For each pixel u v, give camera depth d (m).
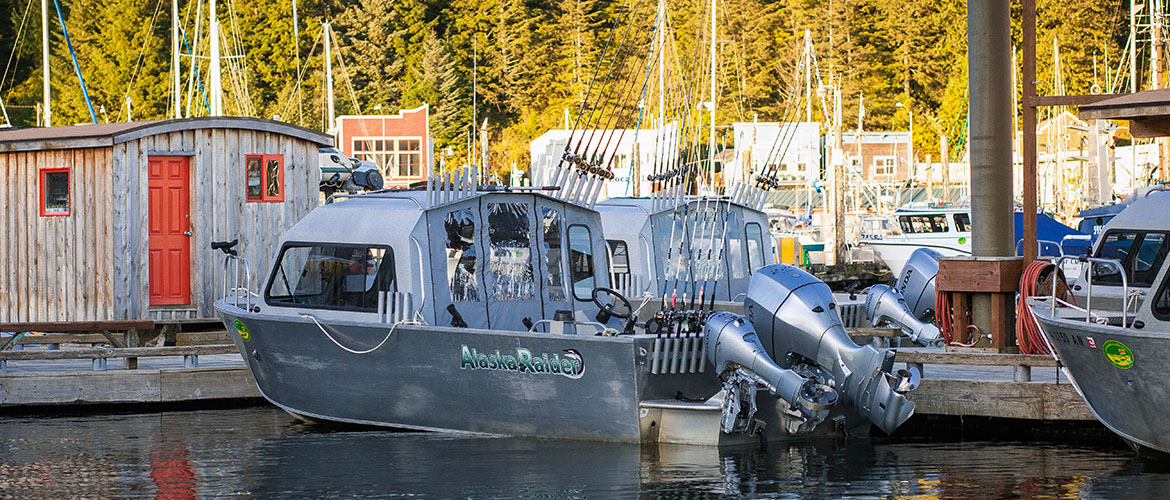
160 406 27.62
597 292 25.94
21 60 158.25
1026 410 24.03
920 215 74.69
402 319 23.47
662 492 18.77
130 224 31.30
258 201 33.00
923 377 25.20
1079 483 19.48
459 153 157.88
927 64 168.38
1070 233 62.66
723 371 21.42
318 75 164.75
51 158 32.12
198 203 32.12
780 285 22.08
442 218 24.03
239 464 21.20
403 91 163.00
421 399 23.84
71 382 27.20
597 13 159.50
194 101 131.12
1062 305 24.58
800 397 20.67
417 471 20.41
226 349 28.06
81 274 31.72
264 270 32.97
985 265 27.81
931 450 22.22
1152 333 19.58
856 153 133.75
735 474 19.91
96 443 23.31
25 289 32.56
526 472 20.14
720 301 32.47
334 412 24.94
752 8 149.75
